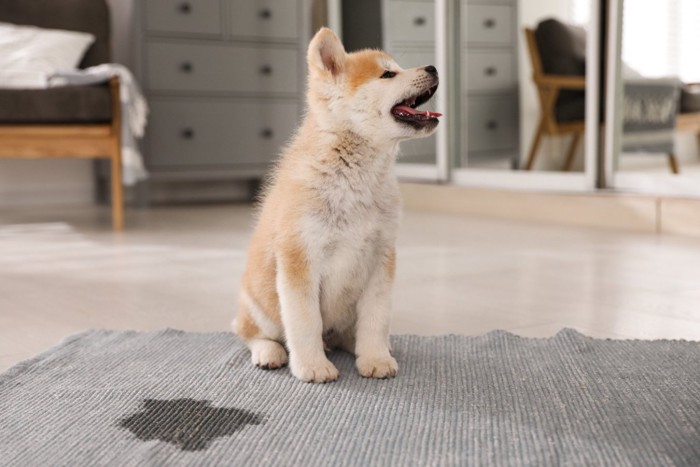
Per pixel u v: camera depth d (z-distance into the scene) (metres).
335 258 1.47
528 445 1.13
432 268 2.69
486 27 4.55
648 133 3.69
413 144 4.90
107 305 2.16
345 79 1.46
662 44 3.60
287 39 5.03
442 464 1.07
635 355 1.58
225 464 1.07
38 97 3.47
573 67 4.24
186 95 4.76
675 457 1.08
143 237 3.49
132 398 1.36
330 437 1.17
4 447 1.14
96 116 3.56
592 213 3.76
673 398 1.33
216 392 1.39
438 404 1.32
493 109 4.61
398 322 1.94
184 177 4.80
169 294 2.29
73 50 4.39
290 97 5.09
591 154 3.83
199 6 4.73
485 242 3.28
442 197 4.53
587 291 2.27
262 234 1.56
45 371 1.51
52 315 2.04
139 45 4.60
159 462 1.08
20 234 3.61
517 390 1.39
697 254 2.88
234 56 4.88
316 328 1.47
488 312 2.04
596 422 1.22
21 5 4.50
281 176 1.54
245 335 1.65
